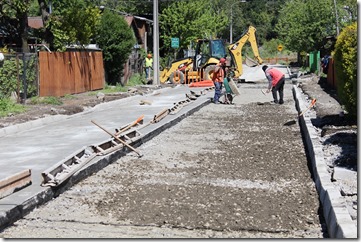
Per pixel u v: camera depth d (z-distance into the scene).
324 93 26.52
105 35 34.34
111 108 23.83
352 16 43.03
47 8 30.45
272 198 8.97
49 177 9.16
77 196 9.21
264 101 26.70
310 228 7.48
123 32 34.78
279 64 82.12
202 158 12.45
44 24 29.28
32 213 8.23
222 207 8.48
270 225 7.61
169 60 55.31
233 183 10.04
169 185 9.92
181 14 55.09
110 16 34.78
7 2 27.17
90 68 30.89
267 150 13.46
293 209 8.35
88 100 25.62
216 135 15.97
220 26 67.50
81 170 10.30
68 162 10.34
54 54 26.47
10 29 30.23
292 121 18.38
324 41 44.53
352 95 13.41
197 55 40.06
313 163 11.07
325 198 8.16
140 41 54.62
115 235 7.18
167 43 55.50
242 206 8.52
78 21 29.55
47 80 25.72
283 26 65.06
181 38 55.41
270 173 10.88
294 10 56.06
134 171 11.12
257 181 10.20
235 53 39.03
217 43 39.56
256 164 11.78
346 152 11.26
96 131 16.25
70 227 7.57
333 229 6.83
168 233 7.28
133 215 8.12
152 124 16.88
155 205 8.63
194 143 14.55
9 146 13.67
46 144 13.90
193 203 8.72
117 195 9.25
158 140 15.02
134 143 13.59
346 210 7.16
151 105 24.53
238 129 17.25
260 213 8.16
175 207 8.51
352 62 12.63
